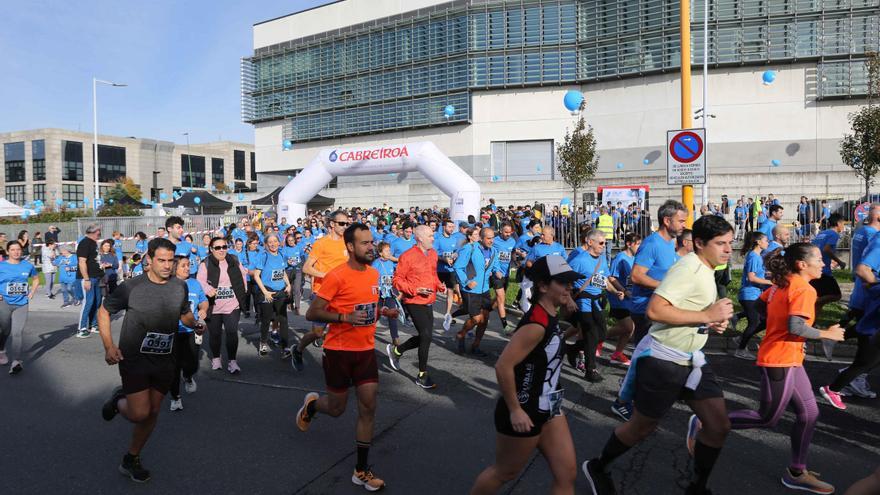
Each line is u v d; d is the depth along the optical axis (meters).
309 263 7.54
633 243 7.43
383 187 36.50
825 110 28.84
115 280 12.96
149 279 4.37
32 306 14.06
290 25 41.94
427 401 6.16
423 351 6.68
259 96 44.00
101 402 6.30
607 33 31.78
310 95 41.31
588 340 6.77
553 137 33.47
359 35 38.78
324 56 40.53
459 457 4.71
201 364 7.85
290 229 14.77
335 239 7.74
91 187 77.94
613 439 3.88
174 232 10.28
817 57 28.45
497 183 31.77
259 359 8.16
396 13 37.28
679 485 4.16
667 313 3.56
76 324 11.38
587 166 25.55
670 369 3.65
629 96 31.70
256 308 10.35
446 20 34.94
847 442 4.90
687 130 8.60
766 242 7.64
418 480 4.30
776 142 29.45
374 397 4.26
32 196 76.06
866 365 5.49
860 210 15.25
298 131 42.19
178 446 5.01
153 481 4.36
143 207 39.94
